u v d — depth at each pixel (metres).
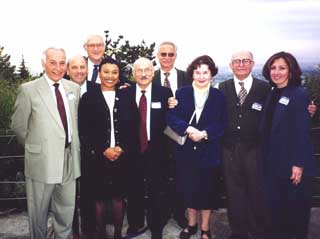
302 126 3.02
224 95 3.43
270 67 3.17
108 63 3.37
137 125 3.49
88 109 3.33
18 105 3.16
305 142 3.03
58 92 3.22
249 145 3.40
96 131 3.36
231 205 3.50
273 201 3.26
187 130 3.36
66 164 3.32
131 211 3.74
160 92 3.57
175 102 3.49
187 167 3.49
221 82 3.56
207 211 3.55
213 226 3.96
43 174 3.18
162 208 3.66
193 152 3.45
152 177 3.57
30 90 3.14
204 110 3.41
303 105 3.04
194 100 3.46
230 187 3.49
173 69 4.09
